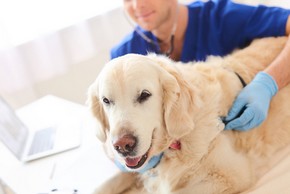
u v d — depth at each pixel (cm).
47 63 218
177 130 89
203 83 102
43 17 207
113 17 239
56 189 104
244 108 105
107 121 97
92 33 232
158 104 89
